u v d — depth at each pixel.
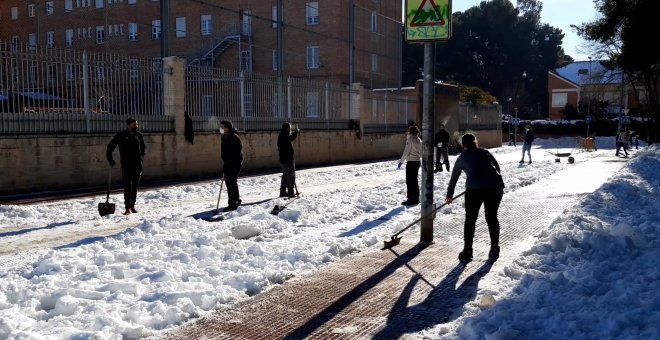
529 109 80.94
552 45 81.88
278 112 24.80
